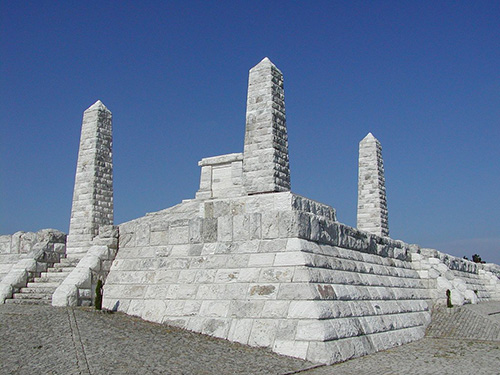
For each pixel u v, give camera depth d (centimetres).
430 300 2469
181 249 1723
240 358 1248
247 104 1909
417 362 1387
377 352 1556
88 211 2648
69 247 2672
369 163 3131
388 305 1862
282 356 1330
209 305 1552
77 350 1149
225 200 1711
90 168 2694
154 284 1717
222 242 1645
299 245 1509
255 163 1848
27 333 1298
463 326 2123
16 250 2441
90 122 2748
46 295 1875
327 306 1441
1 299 1898
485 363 1382
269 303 1456
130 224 1894
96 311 1639
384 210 3120
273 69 1916
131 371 1030
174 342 1342
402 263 2400
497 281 3869
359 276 1767
